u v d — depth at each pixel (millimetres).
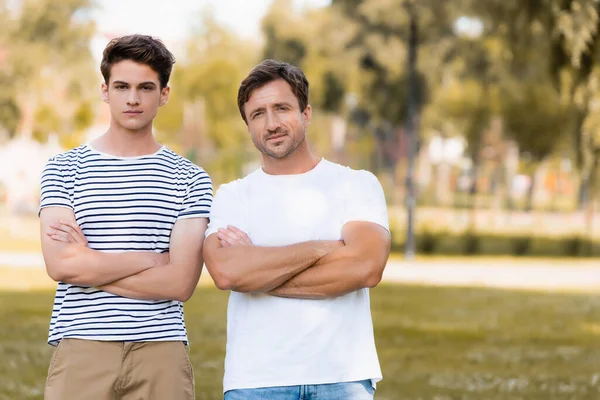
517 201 57719
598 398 10414
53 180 5387
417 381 11305
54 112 54156
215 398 9867
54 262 5207
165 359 5246
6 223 42500
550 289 23875
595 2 13562
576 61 13586
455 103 42562
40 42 53469
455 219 46031
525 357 13305
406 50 34969
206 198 5473
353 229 5219
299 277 5062
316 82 45844
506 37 15055
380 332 15742
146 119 5363
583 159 16781
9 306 17812
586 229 41062
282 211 5262
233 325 5184
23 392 10039
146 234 5332
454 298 21234
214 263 5129
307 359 5020
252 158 50750
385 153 64062
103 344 5184
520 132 41188
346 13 35281
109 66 5344
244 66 73812
